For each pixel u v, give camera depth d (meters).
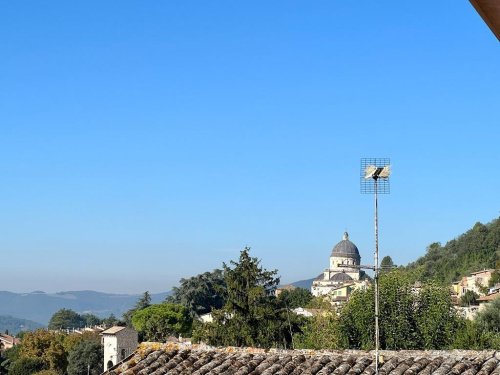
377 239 14.30
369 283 60.59
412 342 57.59
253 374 16.17
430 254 192.62
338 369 15.80
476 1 6.06
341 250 196.88
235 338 67.62
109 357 130.00
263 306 69.31
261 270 71.25
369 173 13.96
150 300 184.75
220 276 160.75
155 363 17.34
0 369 139.75
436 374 14.95
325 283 184.38
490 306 66.44
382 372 15.41
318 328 63.12
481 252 177.00
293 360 16.62
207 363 17.17
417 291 60.03
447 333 57.59
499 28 6.36
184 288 158.38
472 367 15.22
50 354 141.62
